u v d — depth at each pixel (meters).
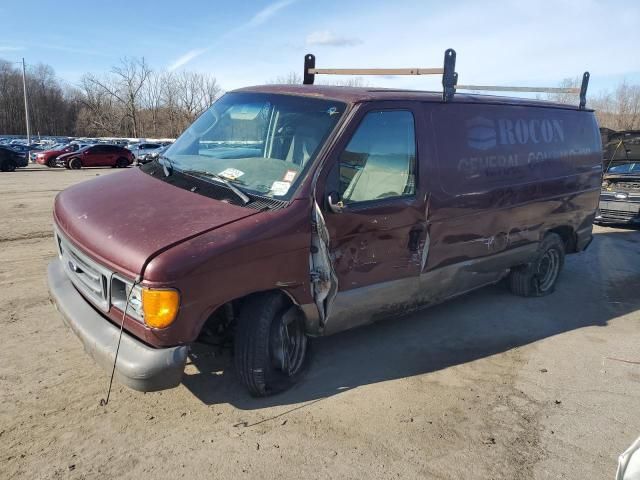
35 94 96.81
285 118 3.89
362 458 3.05
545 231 5.67
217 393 3.62
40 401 3.41
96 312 3.21
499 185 4.86
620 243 9.58
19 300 5.13
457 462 3.08
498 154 4.85
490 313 5.53
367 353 4.41
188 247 2.89
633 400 3.89
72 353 4.07
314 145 3.60
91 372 3.80
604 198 10.83
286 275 3.31
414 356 4.41
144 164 4.41
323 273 3.51
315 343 4.54
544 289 6.14
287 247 3.27
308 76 5.33
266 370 3.47
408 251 4.06
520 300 6.00
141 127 74.25
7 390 3.51
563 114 5.83
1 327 4.48
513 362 4.41
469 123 4.58
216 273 2.96
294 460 3.00
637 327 5.38
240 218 3.19
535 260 5.77
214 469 2.89
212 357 4.07
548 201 5.55
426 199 4.13
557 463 3.13
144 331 2.86
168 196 3.44
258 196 3.42
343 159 3.59
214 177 3.65
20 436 3.06
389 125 3.93
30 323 4.59
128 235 3.03
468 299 5.95
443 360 4.37
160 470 2.86
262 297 3.37
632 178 11.05
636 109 47.94
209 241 2.96
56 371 3.79
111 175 4.24
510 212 5.05
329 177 3.51
